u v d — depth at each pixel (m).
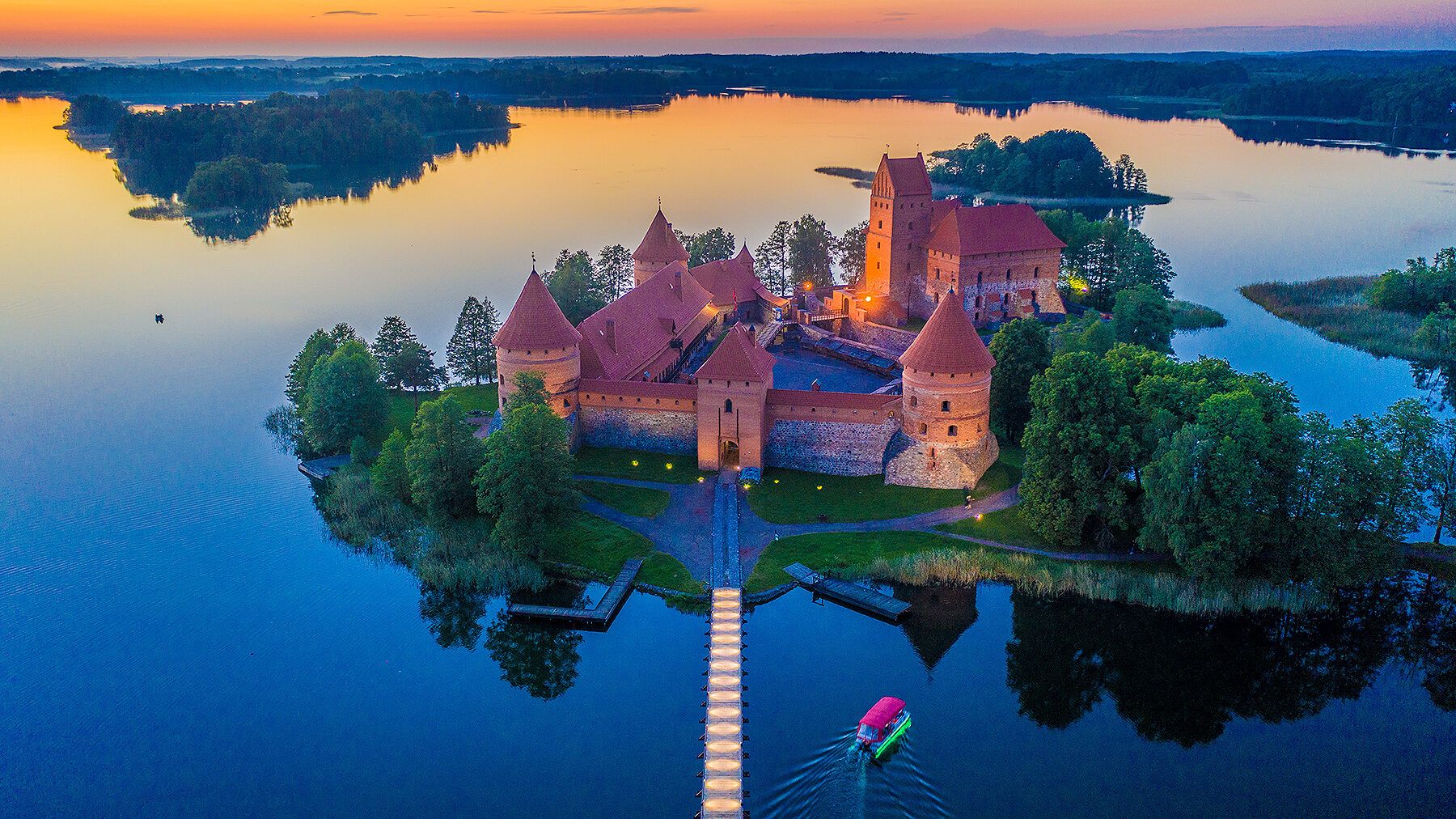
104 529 102.50
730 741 70.50
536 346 105.50
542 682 79.19
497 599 88.94
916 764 69.62
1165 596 86.31
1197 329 164.12
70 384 146.00
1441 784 69.19
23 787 69.00
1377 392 136.00
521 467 89.88
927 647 81.38
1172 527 85.62
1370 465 83.75
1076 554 91.88
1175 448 85.00
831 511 98.69
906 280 155.25
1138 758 71.25
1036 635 83.69
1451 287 167.25
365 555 97.12
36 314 181.25
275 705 77.12
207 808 67.31
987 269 148.88
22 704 76.88
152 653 83.12
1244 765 70.88
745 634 82.44
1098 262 171.62
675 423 108.62
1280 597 85.69
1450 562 89.94
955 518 97.44
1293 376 142.12
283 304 186.12
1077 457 90.69
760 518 97.88
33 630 85.94
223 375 149.50
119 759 71.56
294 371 128.12
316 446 115.44
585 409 110.31
